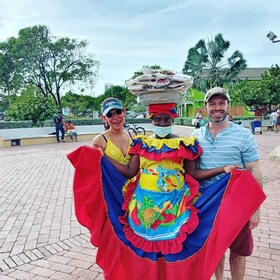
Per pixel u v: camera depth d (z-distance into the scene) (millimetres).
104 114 3295
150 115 2881
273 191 7031
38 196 7000
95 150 2971
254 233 4750
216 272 3143
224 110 2771
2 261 4023
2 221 5445
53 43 34594
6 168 10383
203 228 2775
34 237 4758
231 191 2670
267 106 31500
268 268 3768
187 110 42031
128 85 2816
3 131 17609
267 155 12133
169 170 2801
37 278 3629
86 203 2936
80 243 4539
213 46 33719
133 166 3037
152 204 2791
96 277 3635
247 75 50750
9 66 38250
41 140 18062
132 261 2871
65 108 41688
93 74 37312
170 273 2719
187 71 35188
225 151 2803
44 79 35750
